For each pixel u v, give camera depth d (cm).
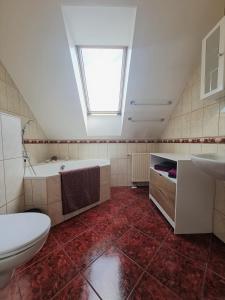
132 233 155
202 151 178
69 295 94
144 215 192
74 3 135
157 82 209
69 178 184
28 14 142
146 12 143
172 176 166
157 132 296
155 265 115
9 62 178
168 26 154
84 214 196
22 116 216
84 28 162
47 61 180
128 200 239
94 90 258
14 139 145
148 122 272
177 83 211
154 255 125
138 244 138
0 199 125
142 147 309
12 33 155
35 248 78
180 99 228
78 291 96
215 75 137
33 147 245
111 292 95
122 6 138
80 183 195
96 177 217
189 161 146
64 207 179
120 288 98
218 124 152
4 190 130
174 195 154
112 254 126
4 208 130
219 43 124
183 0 136
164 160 232
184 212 150
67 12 144
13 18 144
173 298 92
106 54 211
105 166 234
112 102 272
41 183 164
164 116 262
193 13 144
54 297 93
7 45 164
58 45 166
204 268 112
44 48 168
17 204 151
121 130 286
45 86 206
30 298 92
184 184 148
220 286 99
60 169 247
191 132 200
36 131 254
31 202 166
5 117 131
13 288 98
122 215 193
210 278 104
